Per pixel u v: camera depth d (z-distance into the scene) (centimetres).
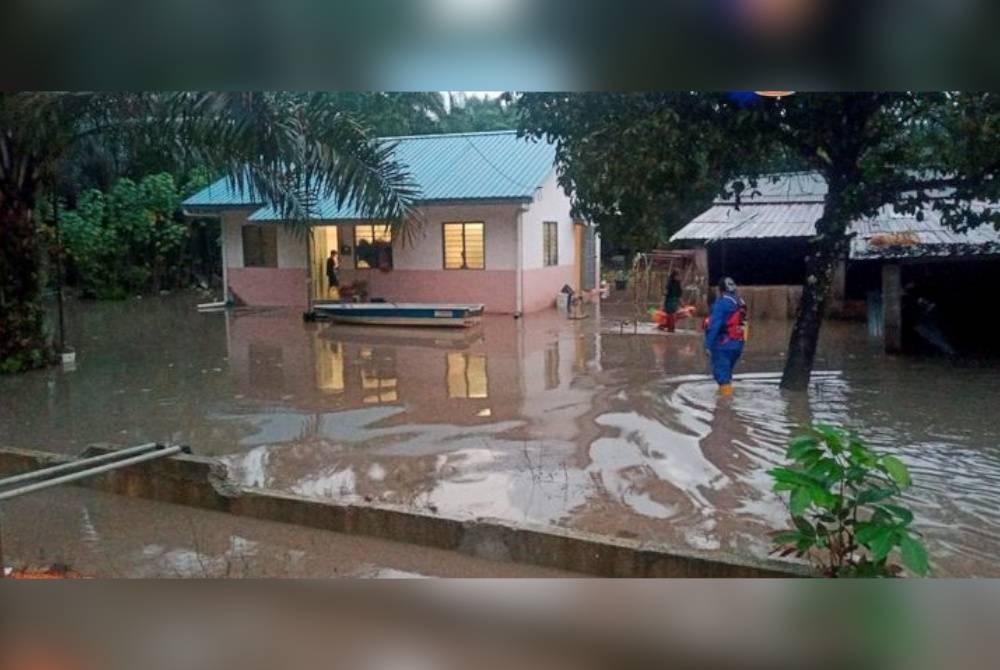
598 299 2403
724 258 1994
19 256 1297
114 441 853
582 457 762
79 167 2422
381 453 788
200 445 833
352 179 1126
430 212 2055
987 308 1534
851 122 939
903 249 1369
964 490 655
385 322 1823
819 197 1966
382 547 561
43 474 603
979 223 1038
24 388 1158
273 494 617
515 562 532
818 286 1055
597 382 1137
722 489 663
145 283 2742
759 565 459
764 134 940
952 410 945
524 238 2016
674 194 984
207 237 3041
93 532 594
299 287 2261
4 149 1244
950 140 949
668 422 895
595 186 914
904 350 1412
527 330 1728
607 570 504
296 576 512
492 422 909
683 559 481
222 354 1462
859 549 490
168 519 620
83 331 1819
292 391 1115
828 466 417
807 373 1066
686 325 1762
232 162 1178
